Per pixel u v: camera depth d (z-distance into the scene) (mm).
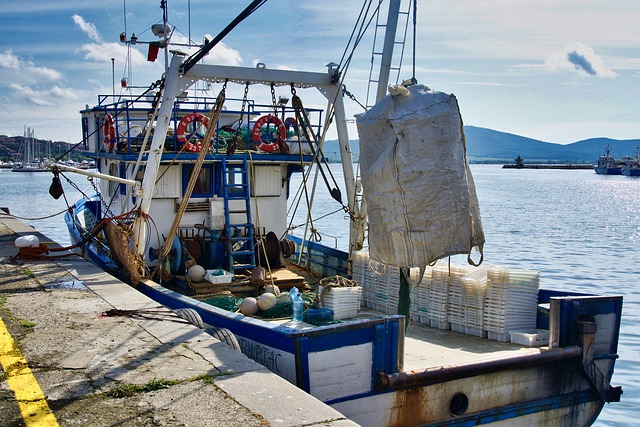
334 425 4852
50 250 12055
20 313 8062
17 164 177750
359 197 11219
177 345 6754
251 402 5270
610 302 8266
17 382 5703
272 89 11203
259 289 10383
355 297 9227
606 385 8117
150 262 11438
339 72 11320
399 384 6848
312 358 6625
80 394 5438
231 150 11430
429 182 7227
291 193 59750
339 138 11469
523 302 8500
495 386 7496
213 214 11570
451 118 7379
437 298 9070
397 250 7305
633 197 71625
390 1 10094
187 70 10359
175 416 5008
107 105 12570
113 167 13133
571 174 183750
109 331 7266
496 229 36969
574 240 32219
